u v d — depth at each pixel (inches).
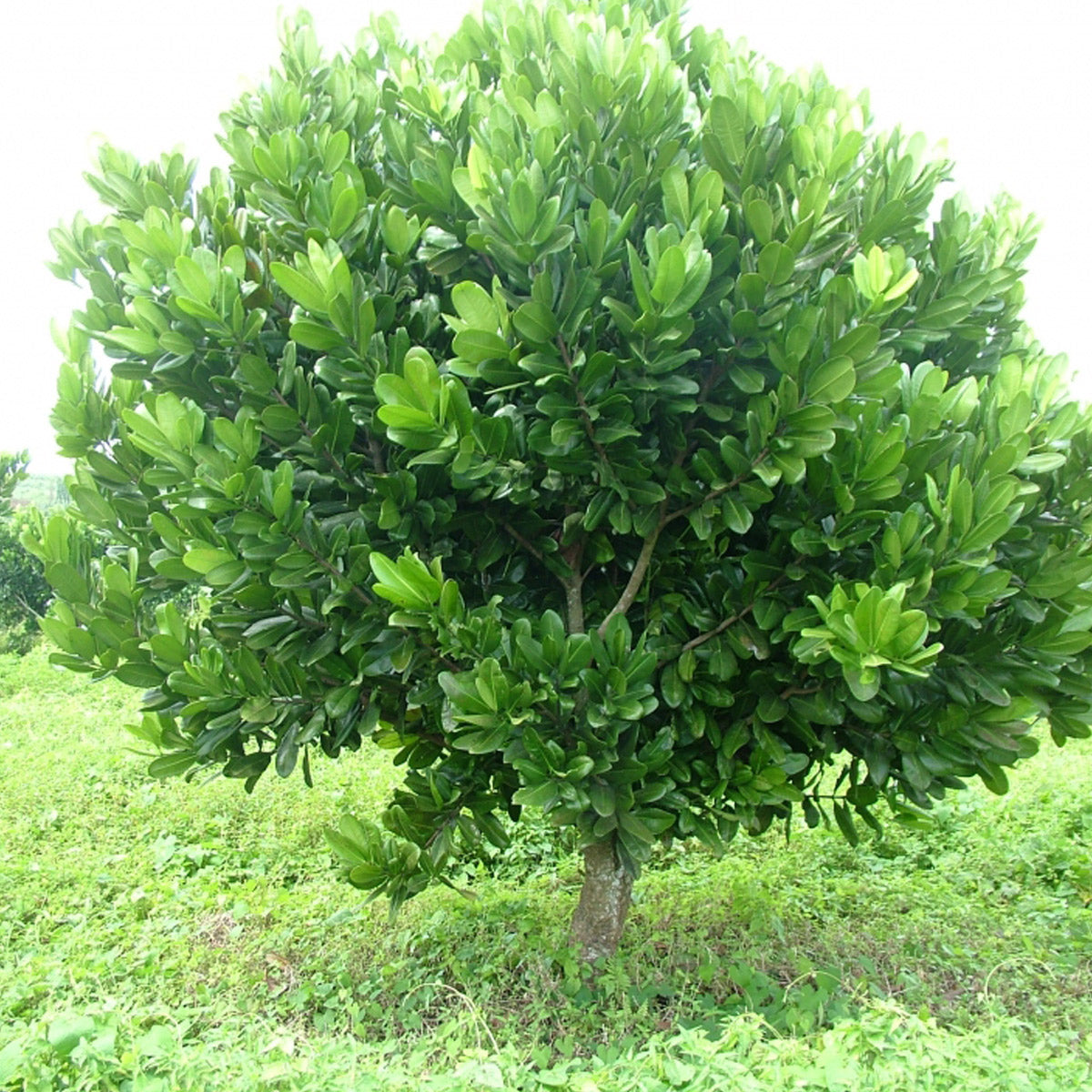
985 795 270.8
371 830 129.5
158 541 148.1
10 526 625.0
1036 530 130.2
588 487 126.2
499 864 235.5
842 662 106.3
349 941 177.3
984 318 144.7
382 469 133.3
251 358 121.6
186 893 208.1
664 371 118.3
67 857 232.7
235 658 138.2
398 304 134.3
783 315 116.9
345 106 143.3
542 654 121.6
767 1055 110.2
